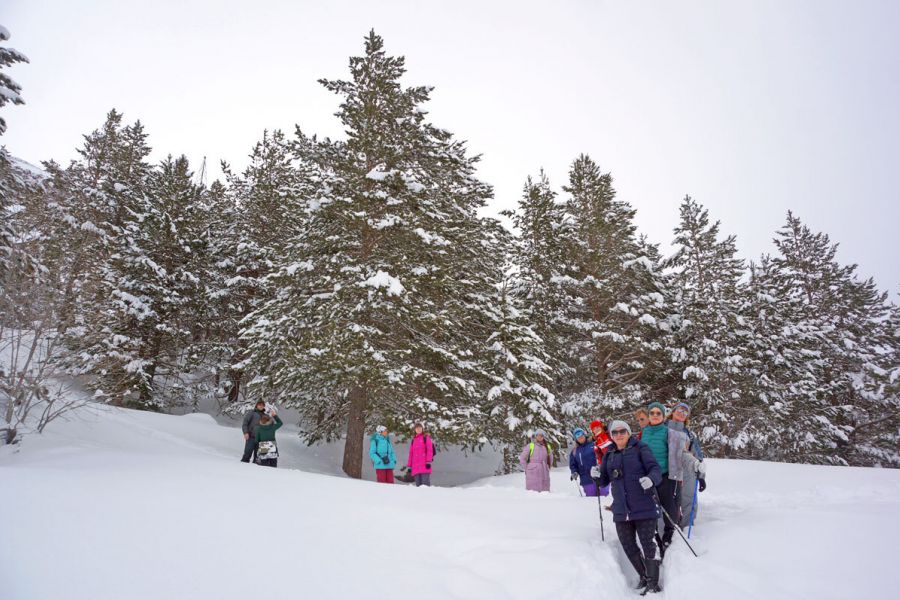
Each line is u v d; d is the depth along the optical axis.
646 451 5.29
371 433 17.75
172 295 21.80
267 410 12.04
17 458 8.10
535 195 22.36
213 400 24.34
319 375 15.00
